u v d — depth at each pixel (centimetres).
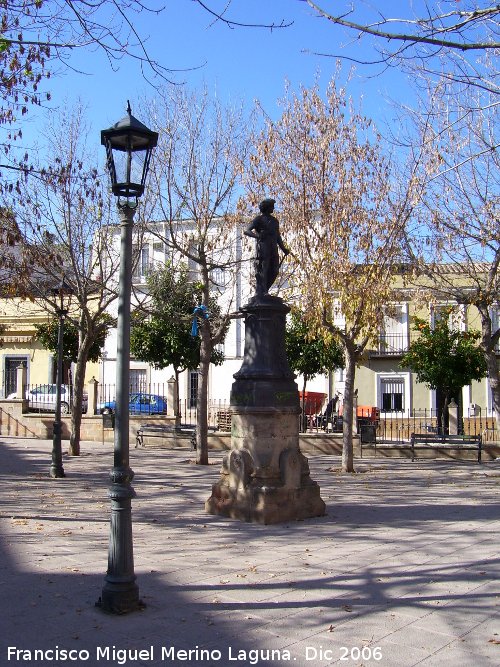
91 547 753
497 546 769
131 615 522
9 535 815
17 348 3192
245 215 1583
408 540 799
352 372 1485
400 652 456
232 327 3353
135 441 2211
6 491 1188
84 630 491
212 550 743
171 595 573
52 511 987
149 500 1095
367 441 1870
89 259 1741
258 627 500
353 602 559
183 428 2256
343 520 926
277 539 800
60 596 569
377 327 1463
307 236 1422
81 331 1773
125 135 543
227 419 2259
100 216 1666
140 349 2411
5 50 803
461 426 2127
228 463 957
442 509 1023
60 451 1384
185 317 1752
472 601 561
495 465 1636
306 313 1441
